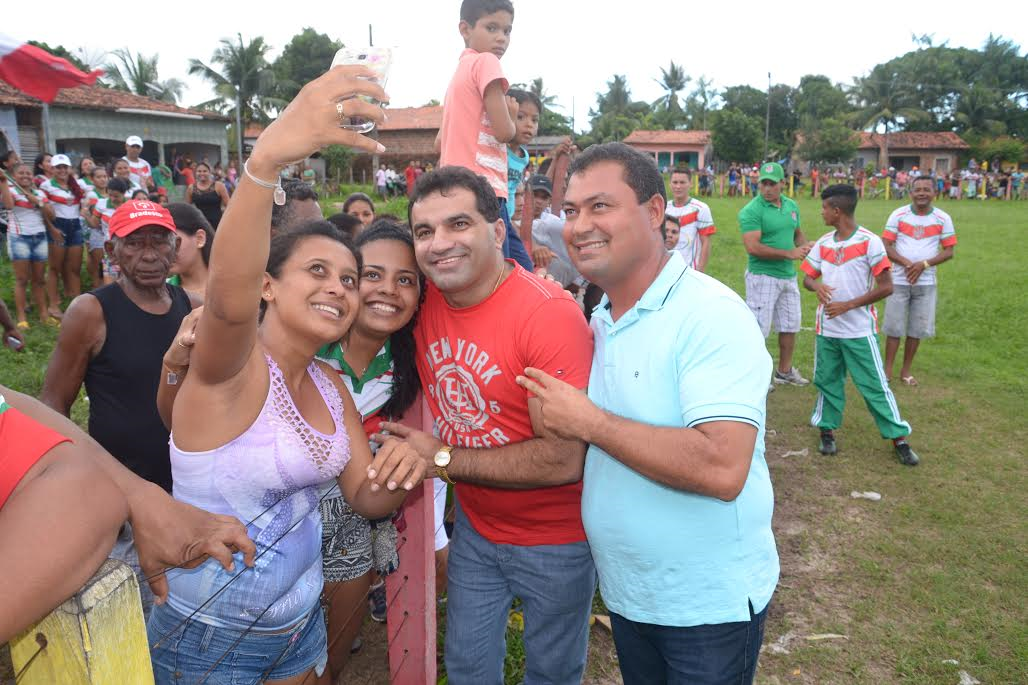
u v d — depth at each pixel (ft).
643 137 212.43
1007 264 52.95
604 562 7.70
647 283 7.34
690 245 25.31
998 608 13.41
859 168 214.07
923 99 228.22
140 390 10.22
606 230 6.98
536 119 14.84
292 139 5.09
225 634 6.90
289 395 6.70
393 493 7.73
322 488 9.19
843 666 12.00
